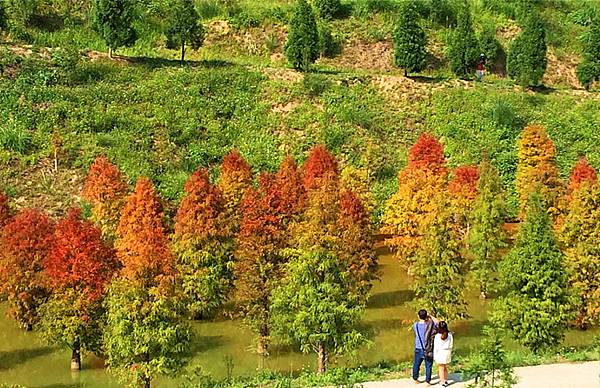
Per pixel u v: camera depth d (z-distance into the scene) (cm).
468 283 4562
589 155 6250
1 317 4369
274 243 3725
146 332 3089
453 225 4706
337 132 6322
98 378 3572
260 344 3728
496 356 2166
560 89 7162
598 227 3784
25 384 3475
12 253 3750
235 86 6706
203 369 3562
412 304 3906
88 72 6519
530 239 3491
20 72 6350
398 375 2461
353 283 3653
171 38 6900
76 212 3600
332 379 2514
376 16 8044
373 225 5125
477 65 7275
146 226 3862
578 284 3706
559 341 3588
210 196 4053
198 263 3994
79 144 5862
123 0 6719
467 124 6512
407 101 6762
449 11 8069
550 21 8244
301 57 6919
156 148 5969
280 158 6069
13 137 5744
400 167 6141
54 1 7538
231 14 7969
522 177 5306
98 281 3441
